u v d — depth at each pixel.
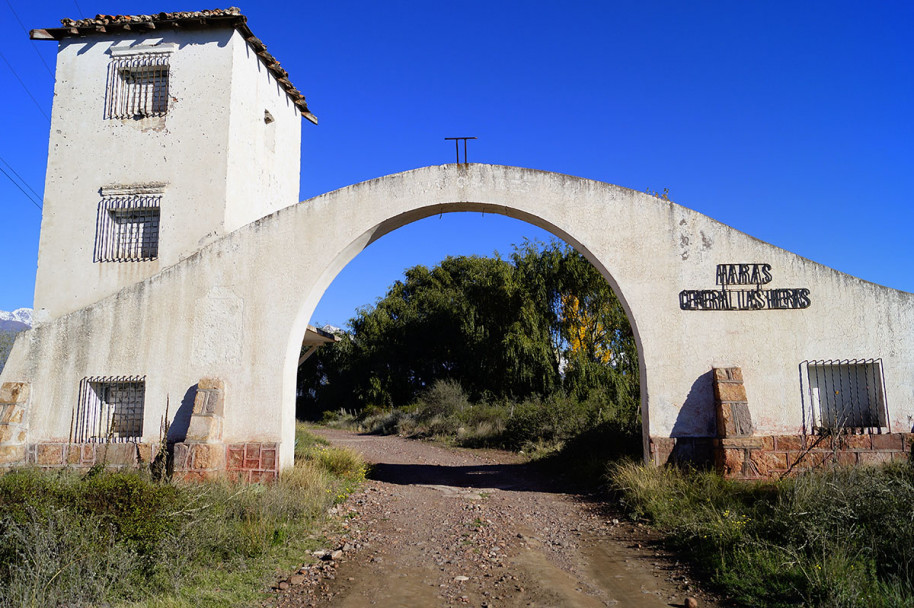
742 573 6.35
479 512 10.12
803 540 6.66
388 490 12.17
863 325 10.99
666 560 7.33
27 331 11.88
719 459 10.45
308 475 10.90
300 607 5.91
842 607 5.21
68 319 11.88
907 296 11.02
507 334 28.27
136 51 14.07
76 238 13.51
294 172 17.23
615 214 11.62
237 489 9.38
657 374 11.07
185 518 7.14
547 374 27.19
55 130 13.99
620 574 6.88
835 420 10.85
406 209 11.81
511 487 12.86
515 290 28.66
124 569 6.01
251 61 14.73
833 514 6.92
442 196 11.82
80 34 14.21
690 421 10.90
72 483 9.03
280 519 8.62
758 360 11.02
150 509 6.71
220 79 13.77
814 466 10.44
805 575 5.68
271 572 6.83
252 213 14.52
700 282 11.31
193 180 13.40
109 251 13.39
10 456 11.16
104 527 6.43
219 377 11.42
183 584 6.19
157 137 13.70
